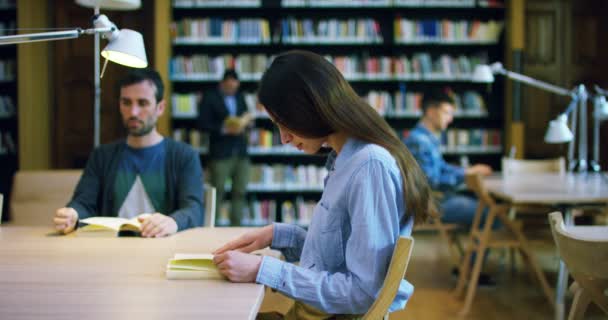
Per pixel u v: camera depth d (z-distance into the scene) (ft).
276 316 5.44
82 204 7.91
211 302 3.86
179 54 20.48
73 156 20.10
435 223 13.91
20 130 18.94
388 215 4.25
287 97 4.34
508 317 11.25
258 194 20.90
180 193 7.95
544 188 11.75
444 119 13.91
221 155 18.35
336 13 20.62
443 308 11.90
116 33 5.69
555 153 20.06
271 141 19.77
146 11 19.61
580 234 6.48
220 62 19.76
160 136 8.35
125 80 7.89
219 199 18.51
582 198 10.46
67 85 19.94
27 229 6.81
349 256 4.29
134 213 8.02
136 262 5.08
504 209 11.71
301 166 20.06
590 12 19.95
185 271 4.51
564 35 19.98
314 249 4.59
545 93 20.03
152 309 3.70
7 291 4.11
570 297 12.17
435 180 13.75
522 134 19.34
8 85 20.51
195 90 20.68
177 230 6.87
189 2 19.65
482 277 13.78
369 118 4.48
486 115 20.10
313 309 4.56
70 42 19.83
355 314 4.35
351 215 4.34
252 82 20.54
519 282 13.91
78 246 5.80
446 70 20.01
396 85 20.65
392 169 4.33
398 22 19.89
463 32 20.02
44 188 9.72
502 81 20.26
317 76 4.36
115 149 8.25
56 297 3.97
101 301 3.88
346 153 4.53
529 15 19.99
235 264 4.41
